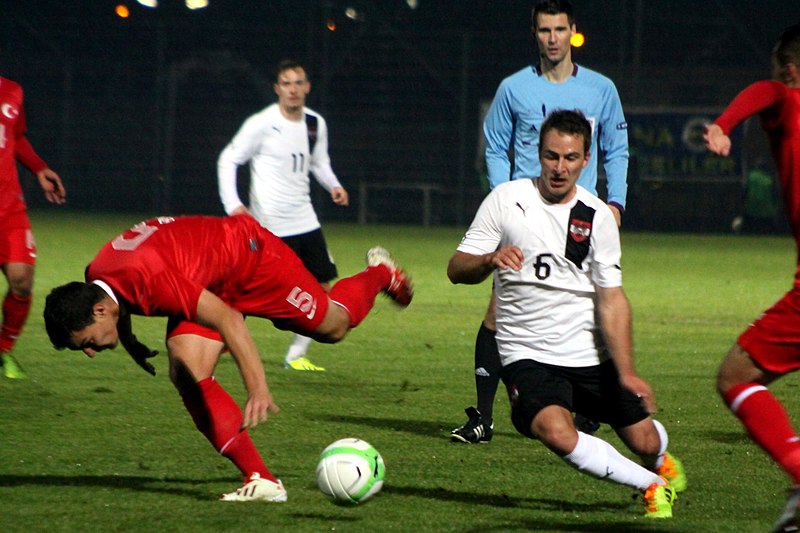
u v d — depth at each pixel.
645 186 76.12
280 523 10.91
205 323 10.99
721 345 25.52
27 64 81.88
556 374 11.72
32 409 16.69
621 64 76.12
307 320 12.73
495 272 12.09
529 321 11.78
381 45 82.69
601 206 11.72
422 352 23.92
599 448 11.19
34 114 82.06
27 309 18.83
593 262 11.62
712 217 76.38
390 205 80.75
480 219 12.00
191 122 81.81
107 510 11.33
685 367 22.25
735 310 32.47
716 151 9.87
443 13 83.19
